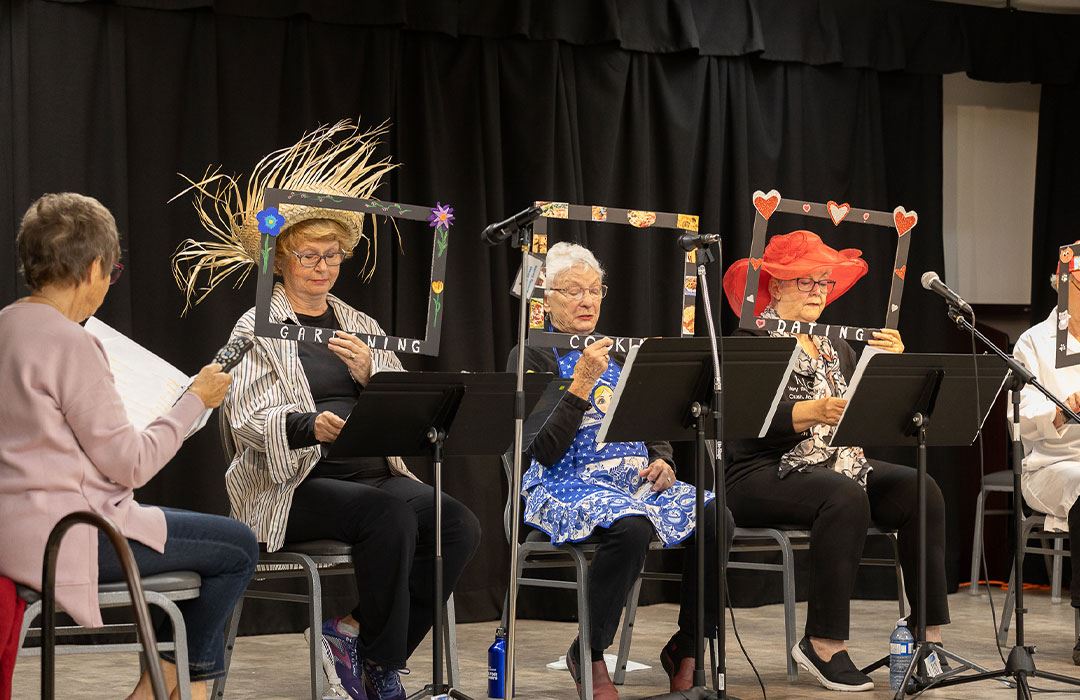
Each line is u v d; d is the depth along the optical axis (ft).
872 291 22.91
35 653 9.11
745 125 21.94
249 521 12.05
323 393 12.73
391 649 11.79
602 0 20.49
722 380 11.80
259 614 18.20
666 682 14.71
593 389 13.35
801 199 22.43
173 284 17.70
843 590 13.83
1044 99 24.98
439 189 19.63
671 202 21.34
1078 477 16.72
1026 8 24.95
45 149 16.90
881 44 23.04
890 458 23.03
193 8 17.78
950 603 21.56
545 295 13.30
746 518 14.79
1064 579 24.12
